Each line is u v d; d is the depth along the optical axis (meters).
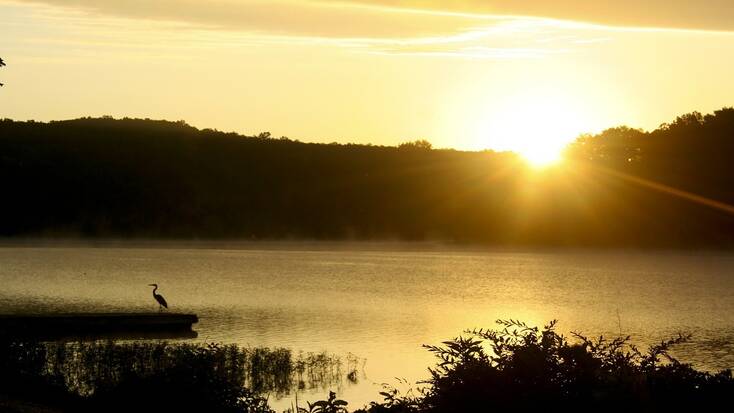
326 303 62.91
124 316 43.97
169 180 167.00
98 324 43.19
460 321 52.22
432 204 168.25
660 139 148.12
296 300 65.12
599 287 80.31
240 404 16.23
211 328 46.44
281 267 102.38
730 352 38.72
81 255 117.50
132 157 169.25
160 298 50.78
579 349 9.70
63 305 59.72
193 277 86.12
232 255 125.62
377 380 29.45
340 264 109.75
